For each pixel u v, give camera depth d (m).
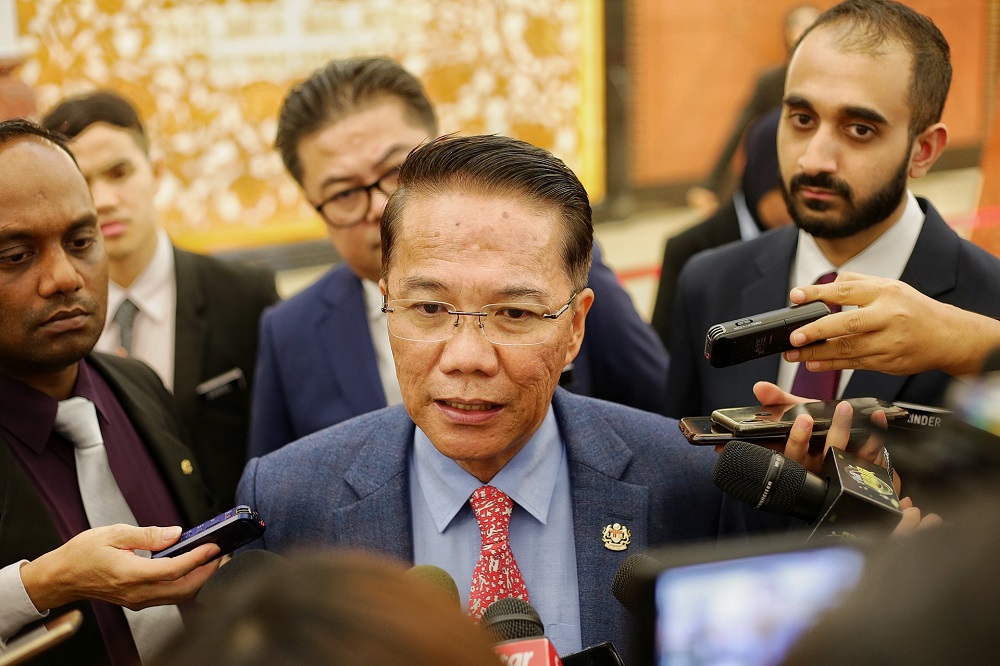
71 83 6.12
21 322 1.58
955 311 1.46
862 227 1.79
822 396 1.87
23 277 1.58
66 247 1.62
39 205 1.56
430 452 1.53
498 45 7.77
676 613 0.72
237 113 6.78
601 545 1.50
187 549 1.38
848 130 1.74
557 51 8.07
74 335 1.63
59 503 1.67
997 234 2.76
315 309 2.42
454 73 7.63
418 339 1.37
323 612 0.58
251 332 2.83
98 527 1.57
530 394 1.37
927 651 0.59
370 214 2.24
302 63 6.92
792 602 0.68
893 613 0.61
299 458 1.65
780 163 1.88
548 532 1.52
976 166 9.29
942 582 0.60
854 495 1.26
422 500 1.54
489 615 1.11
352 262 2.34
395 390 2.39
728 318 2.09
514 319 1.35
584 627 1.46
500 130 7.96
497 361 1.34
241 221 7.00
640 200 8.92
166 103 6.52
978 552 0.60
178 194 6.74
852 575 0.66
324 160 2.24
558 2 7.98
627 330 2.37
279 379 2.41
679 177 9.05
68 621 1.17
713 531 1.61
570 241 1.38
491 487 1.49
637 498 1.53
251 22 6.67
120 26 6.23
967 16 9.12
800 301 1.49
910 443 1.40
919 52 1.72
